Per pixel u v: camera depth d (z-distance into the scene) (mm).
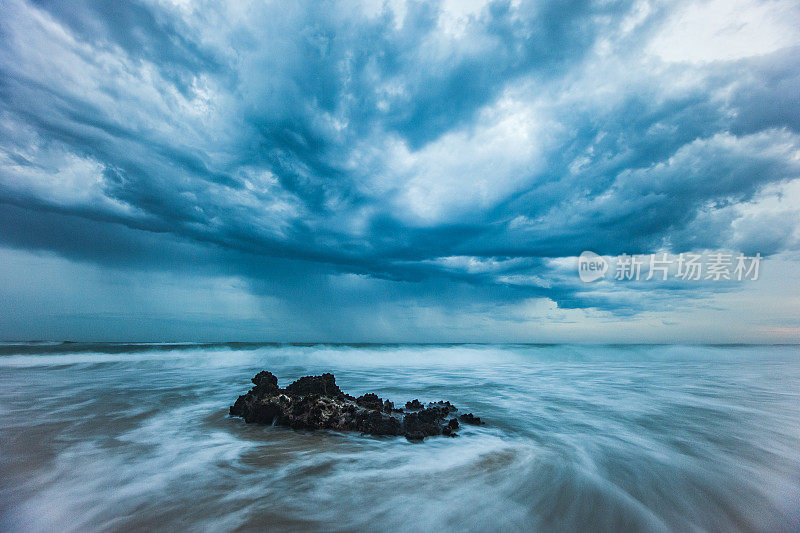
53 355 23578
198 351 27047
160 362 22250
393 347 32062
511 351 31375
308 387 8359
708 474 5176
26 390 11859
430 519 3869
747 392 11859
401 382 14227
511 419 8133
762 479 5047
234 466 5230
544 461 5508
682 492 4637
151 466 5223
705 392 11914
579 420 8070
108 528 3684
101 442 6285
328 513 3951
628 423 7812
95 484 4637
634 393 11586
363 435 6750
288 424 7238
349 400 8398
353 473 5004
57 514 3930
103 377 15438
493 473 5051
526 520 3893
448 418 7910
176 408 9023
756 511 4238
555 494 4477
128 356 24438
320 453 5777
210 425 7402
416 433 6637
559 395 11250
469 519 3887
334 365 22219
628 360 27219
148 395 10898
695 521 3990
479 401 10227
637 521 3945
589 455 5832
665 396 11062
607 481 4883
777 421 7988
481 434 6961
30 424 7441
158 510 4004
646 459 5699
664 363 24312
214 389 12086
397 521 3818
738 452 6062
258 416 7555
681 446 6320
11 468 5125
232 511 3971
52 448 5965
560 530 3740
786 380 14836
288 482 4715
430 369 20156
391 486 4617
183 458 5523
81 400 10086
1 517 3879
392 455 5719
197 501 4195
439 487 4609
